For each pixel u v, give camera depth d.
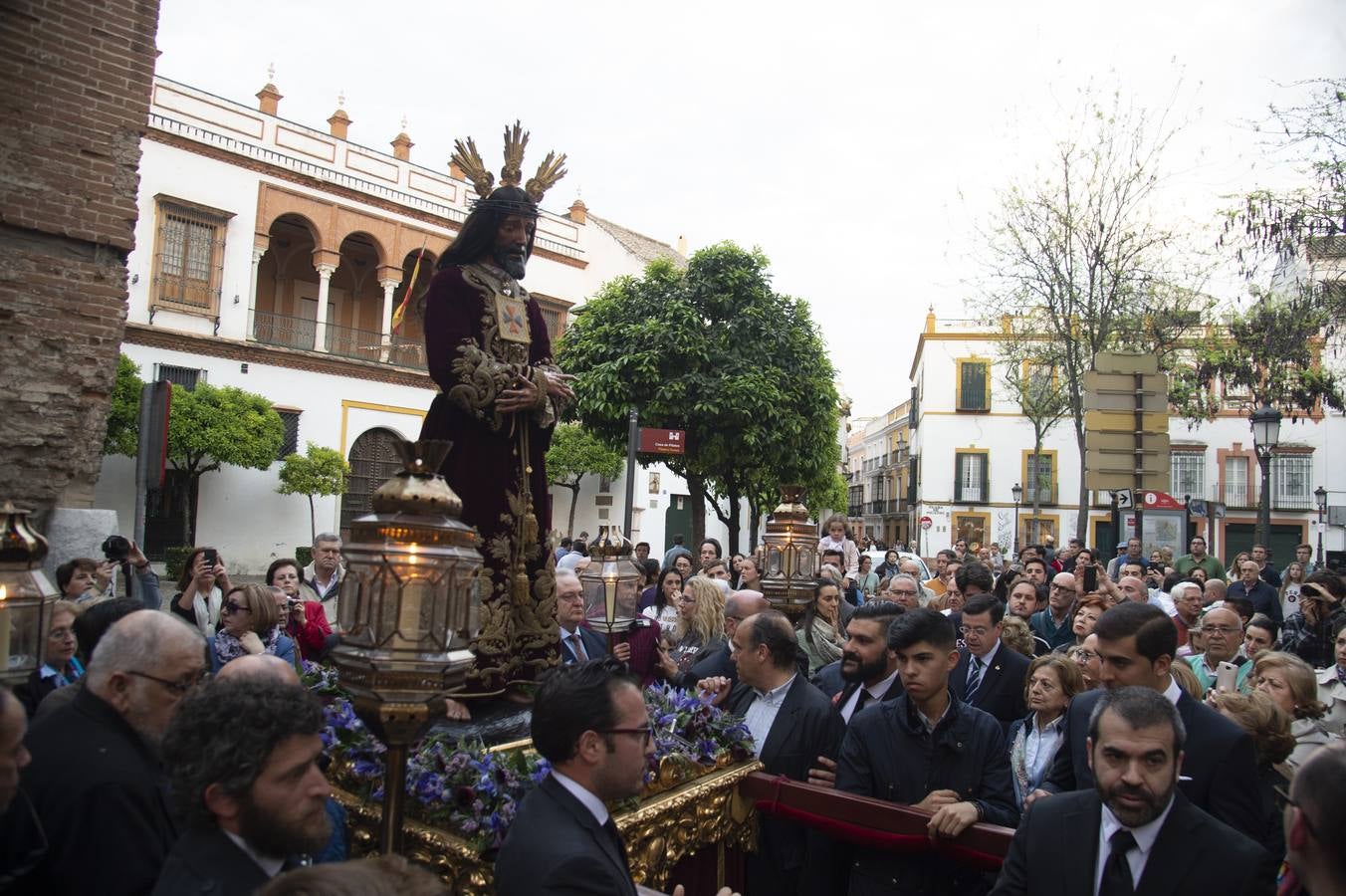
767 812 3.82
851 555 13.66
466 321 3.93
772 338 19.28
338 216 26.48
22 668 2.52
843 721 4.64
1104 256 17.17
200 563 6.54
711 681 4.61
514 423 3.99
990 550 22.81
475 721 3.61
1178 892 2.58
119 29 7.57
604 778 2.48
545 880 2.25
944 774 3.79
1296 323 16.73
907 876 3.53
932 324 42.47
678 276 19.92
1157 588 11.79
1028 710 5.10
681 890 2.73
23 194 7.06
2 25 6.97
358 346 29.20
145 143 22.81
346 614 2.45
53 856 2.42
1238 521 37.34
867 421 76.00
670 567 9.45
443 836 2.82
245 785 2.00
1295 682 4.58
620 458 29.72
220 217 24.11
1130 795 2.57
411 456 2.57
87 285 7.45
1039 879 2.78
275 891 1.38
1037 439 30.11
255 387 24.86
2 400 7.04
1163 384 10.05
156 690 2.65
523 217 4.11
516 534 3.92
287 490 24.31
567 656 5.07
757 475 19.64
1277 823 3.36
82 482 7.56
